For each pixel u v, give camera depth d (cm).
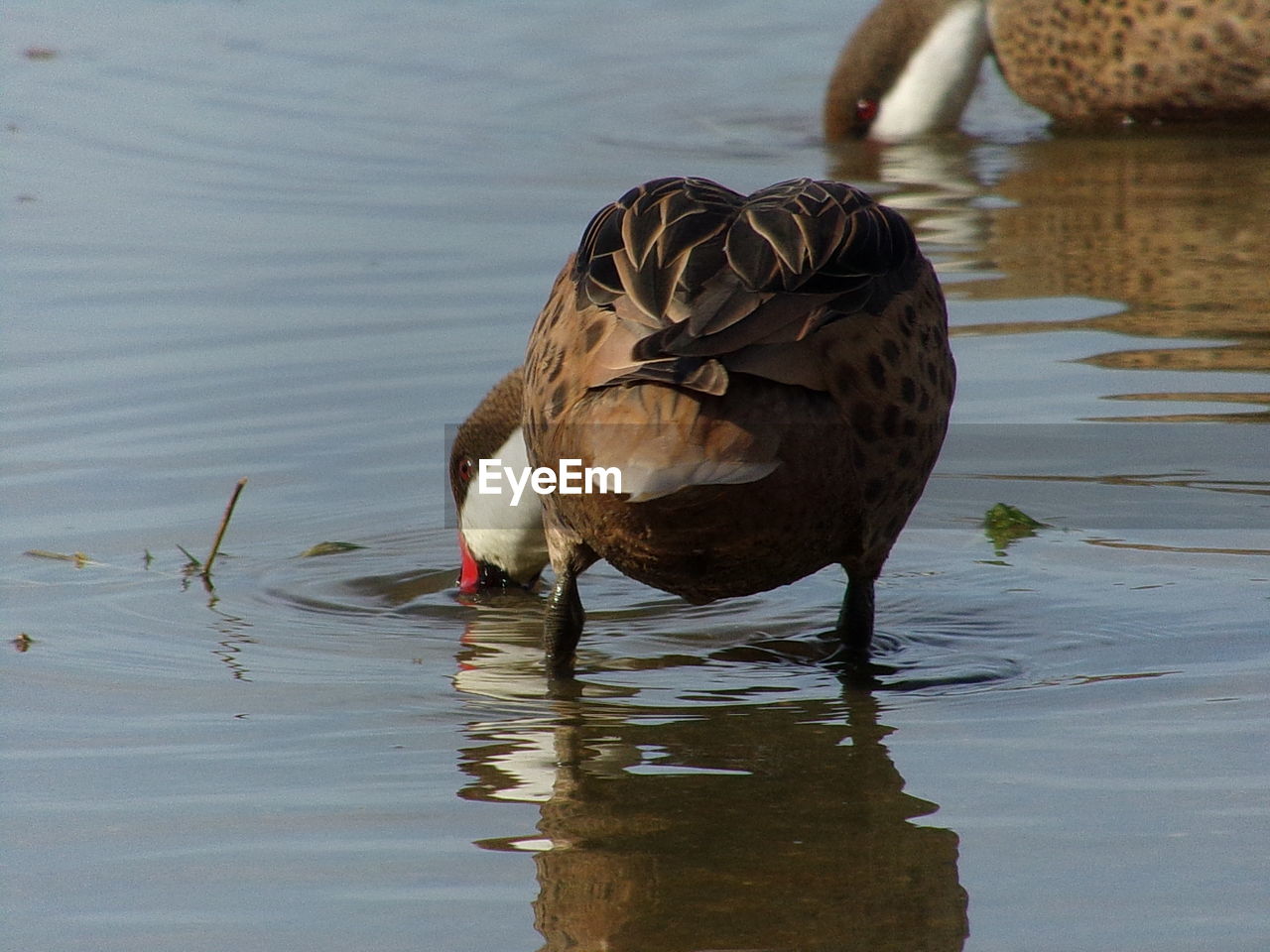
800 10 2830
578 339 799
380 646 912
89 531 1044
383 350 1334
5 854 650
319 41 2525
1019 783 700
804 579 1023
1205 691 801
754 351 739
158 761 741
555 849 652
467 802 697
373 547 1049
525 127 2088
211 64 2353
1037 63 2073
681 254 775
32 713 796
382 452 1166
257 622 936
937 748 744
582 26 2683
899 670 854
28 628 912
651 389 738
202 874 634
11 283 1490
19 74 2261
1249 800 675
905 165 1922
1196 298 1416
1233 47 1952
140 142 1977
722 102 2250
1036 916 591
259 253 1578
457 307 1426
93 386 1267
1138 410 1199
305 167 1888
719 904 609
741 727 780
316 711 805
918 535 1055
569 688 841
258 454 1160
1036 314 1392
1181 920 585
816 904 603
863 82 2059
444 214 1702
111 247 1592
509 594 1025
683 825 673
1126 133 2045
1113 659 853
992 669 849
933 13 2078
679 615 963
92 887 625
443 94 2241
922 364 817
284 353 1331
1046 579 973
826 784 707
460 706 815
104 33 2523
